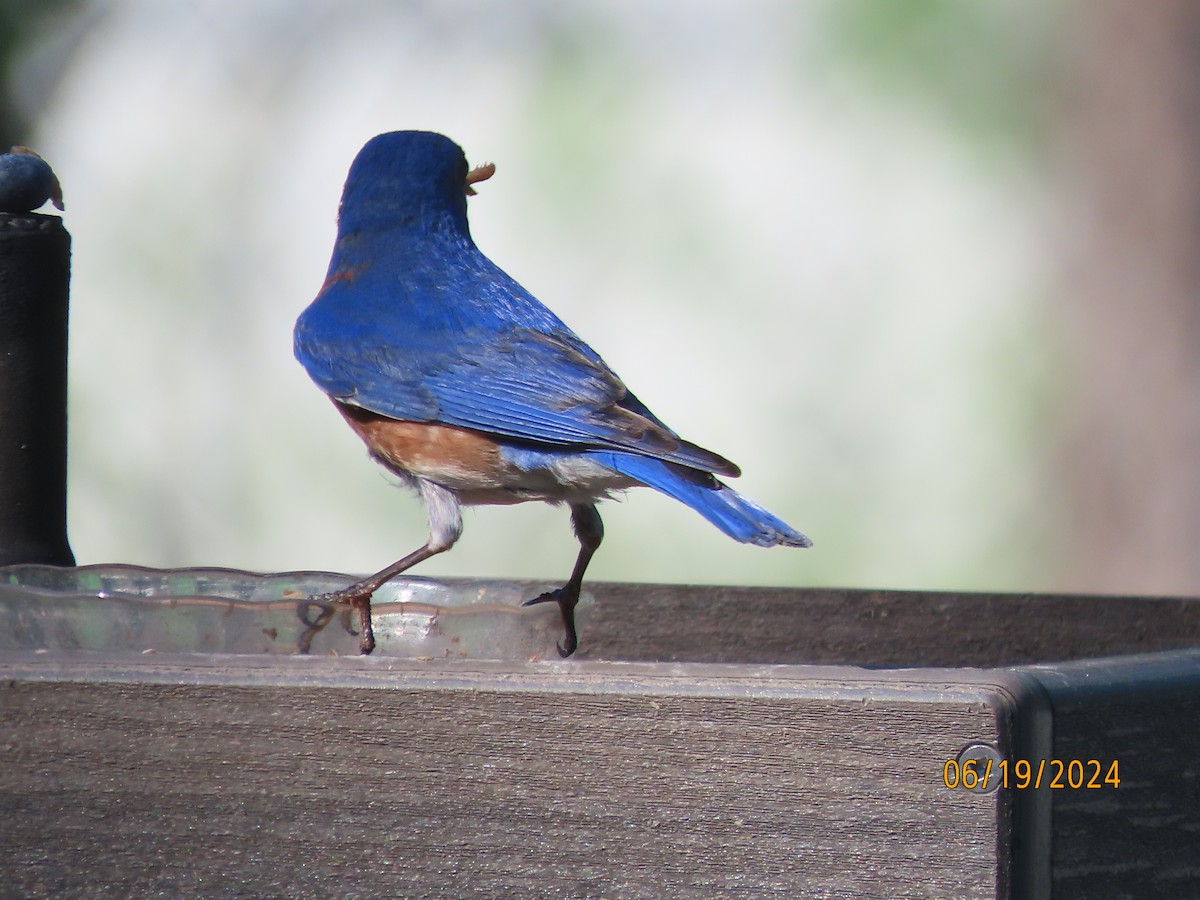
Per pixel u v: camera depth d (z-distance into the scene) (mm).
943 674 6492
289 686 6555
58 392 9047
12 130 20391
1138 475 19422
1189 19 19406
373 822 6527
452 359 9477
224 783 6574
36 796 6625
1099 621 9547
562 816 6461
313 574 8898
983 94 19906
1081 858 6445
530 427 9094
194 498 20922
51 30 20375
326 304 10086
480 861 6492
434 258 10172
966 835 6238
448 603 9102
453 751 6508
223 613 7773
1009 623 9555
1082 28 19609
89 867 6609
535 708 6477
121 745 6609
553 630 8516
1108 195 19703
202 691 6590
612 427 8789
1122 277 19656
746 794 6371
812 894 6324
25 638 7688
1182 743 6715
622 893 6430
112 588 8531
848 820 6305
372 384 9594
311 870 6543
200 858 6578
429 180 10312
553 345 9484
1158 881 6602
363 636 7969
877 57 20047
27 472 8898
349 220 10367
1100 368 19672
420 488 9586
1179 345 19422
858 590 9609
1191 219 19422
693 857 6395
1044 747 6352
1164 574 19188
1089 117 19719
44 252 8930
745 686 6387
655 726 6422
